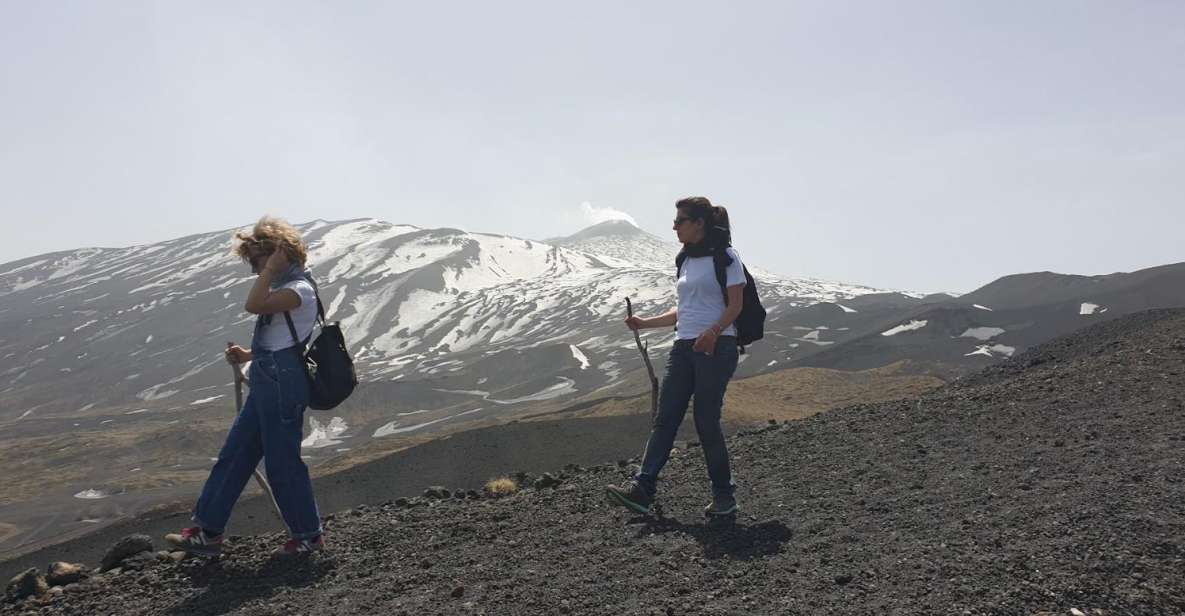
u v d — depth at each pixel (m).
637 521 5.94
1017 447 6.48
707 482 6.86
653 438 6.12
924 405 8.70
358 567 5.57
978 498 5.39
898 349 154.88
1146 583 4.05
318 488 32.38
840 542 4.98
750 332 6.02
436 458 34.38
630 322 6.51
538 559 5.32
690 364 6.00
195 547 5.81
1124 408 7.23
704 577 4.68
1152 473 5.39
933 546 4.69
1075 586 4.05
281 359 5.68
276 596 5.12
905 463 6.52
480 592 4.80
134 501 118.00
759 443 8.11
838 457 7.04
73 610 5.33
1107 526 4.63
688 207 5.98
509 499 7.23
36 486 139.38
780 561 4.78
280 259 5.63
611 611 4.35
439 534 6.14
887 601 4.09
